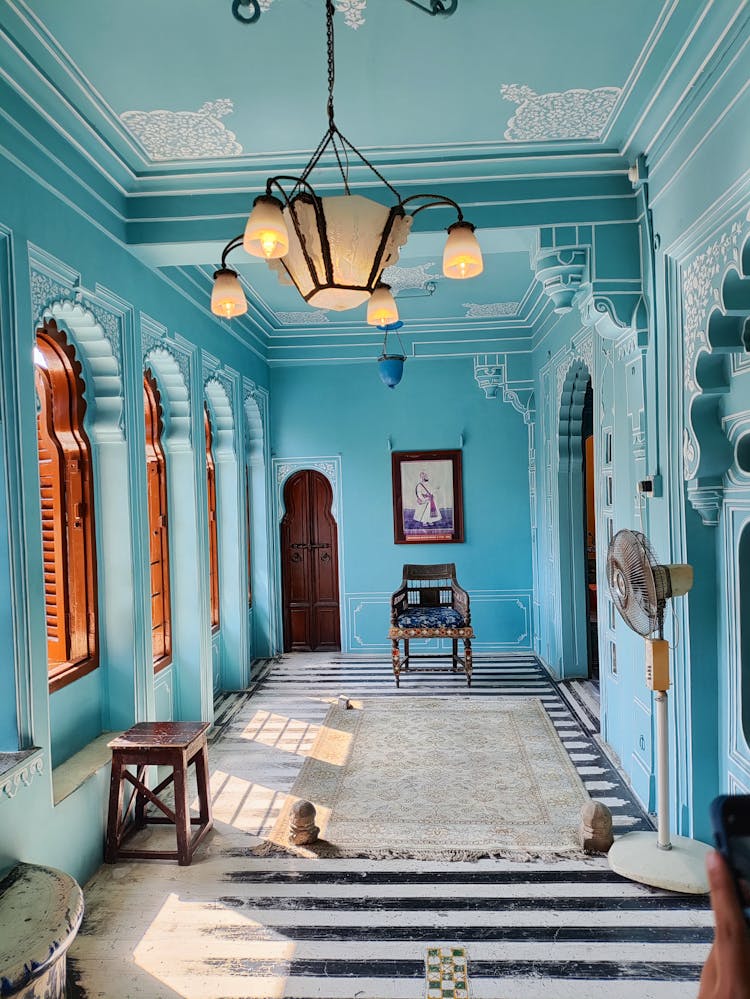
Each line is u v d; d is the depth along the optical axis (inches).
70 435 139.3
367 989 93.7
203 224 144.3
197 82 107.8
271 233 72.0
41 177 112.3
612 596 125.5
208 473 243.4
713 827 31.9
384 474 289.0
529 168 138.0
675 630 125.0
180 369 185.5
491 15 94.1
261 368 281.1
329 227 73.6
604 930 105.2
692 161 110.3
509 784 159.9
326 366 290.0
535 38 99.4
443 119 121.3
